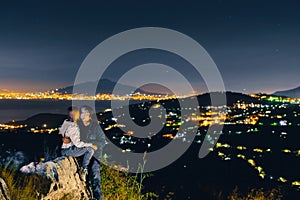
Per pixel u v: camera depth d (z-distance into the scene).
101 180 8.13
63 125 7.12
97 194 7.20
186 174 29.39
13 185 6.23
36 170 6.87
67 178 6.49
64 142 7.05
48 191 6.49
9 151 7.57
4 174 6.59
